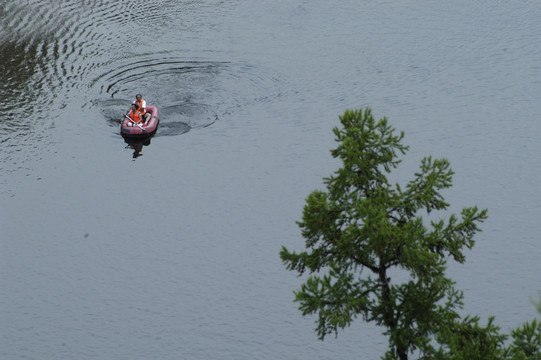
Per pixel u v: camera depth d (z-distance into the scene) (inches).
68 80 3403.1
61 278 2338.8
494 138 3068.4
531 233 2513.5
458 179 2829.7
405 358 1230.3
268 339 2116.1
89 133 3043.8
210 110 3218.5
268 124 3127.5
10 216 2613.2
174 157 2935.5
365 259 1235.9
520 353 1197.1
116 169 2864.2
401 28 4013.3
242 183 2795.3
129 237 2529.5
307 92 3361.2
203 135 3058.6
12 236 2514.8
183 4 4281.5
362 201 1201.4
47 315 2186.3
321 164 2876.5
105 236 2534.5
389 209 1254.9
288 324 2170.3
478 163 2918.3
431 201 1246.9
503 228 2544.3
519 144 3019.2
